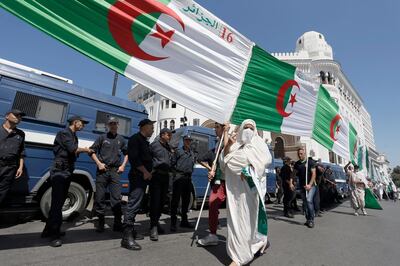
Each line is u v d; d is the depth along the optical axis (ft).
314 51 137.90
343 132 33.09
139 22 11.89
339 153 31.14
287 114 20.59
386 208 44.11
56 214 12.09
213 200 13.79
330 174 40.16
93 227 16.25
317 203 28.02
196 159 20.51
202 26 14.29
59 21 9.80
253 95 17.39
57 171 12.48
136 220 19.71
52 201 12.21
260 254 12.47
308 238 16.61
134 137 13.08
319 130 25.59
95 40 10.61
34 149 16.57
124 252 11.49
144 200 22.33
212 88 14.44
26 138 16.34
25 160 16.11
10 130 13.47
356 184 30.96
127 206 12.50
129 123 22.40
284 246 14.25
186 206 17.94
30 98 17.11
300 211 30.99
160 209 14.89
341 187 59.26
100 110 20.54
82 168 18.51
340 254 13.38
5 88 16.19
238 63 16.12
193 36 13.83
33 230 15.17
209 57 14.48
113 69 11.00
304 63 121.08
